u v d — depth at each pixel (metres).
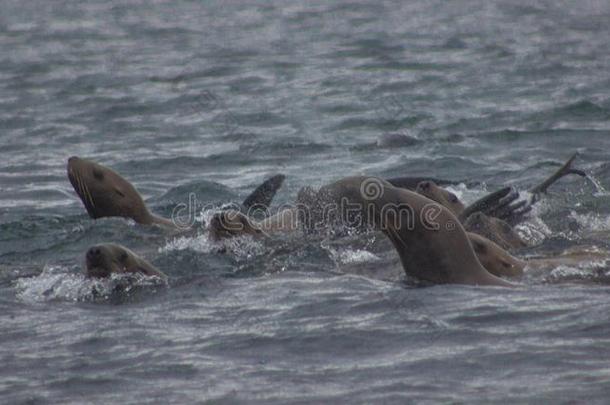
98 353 35.19
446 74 123.75
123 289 43.53
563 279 43.66
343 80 121.81
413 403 29.86
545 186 60.91
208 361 34.03
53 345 36.19
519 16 192.25
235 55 148.00
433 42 154.75
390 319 37.59
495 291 40.88
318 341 35.59
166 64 140.75
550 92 108.12
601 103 99.81
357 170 76.38
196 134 93.62
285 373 32.69
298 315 38.66
